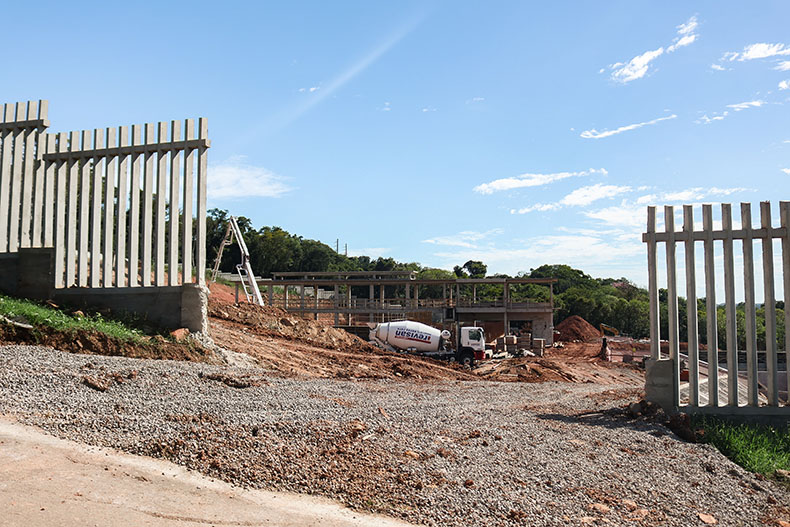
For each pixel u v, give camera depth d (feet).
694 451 27.17
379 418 27.17
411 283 170.09
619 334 261.03
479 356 105.81
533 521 17.92
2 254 50.75
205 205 47.96
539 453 24.26
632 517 19.15
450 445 23.90
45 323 39.04
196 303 47.52
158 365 34.45
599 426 30.19
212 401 26.96
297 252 387.34
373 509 17.83
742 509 21.17
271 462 20.13
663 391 33.01
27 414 22.57
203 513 16.21
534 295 321.32
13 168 52.11
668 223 33.40
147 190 48.14
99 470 18.21
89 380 27.35
